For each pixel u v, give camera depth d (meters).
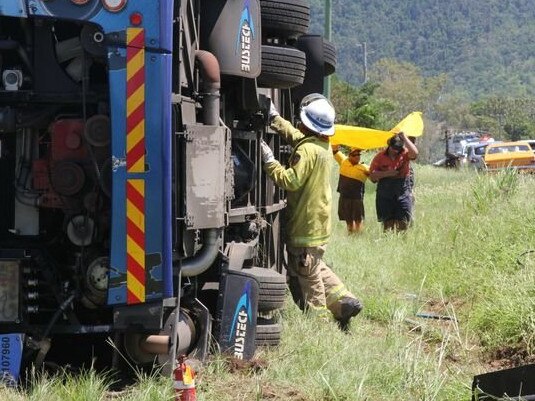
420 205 23.14
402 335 9.65
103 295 7.36
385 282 12.85
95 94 7.34
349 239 17.41
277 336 8.68
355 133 18.73
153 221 7.12
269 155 9.94
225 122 9.01
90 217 7.38
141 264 7.14
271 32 9.80
